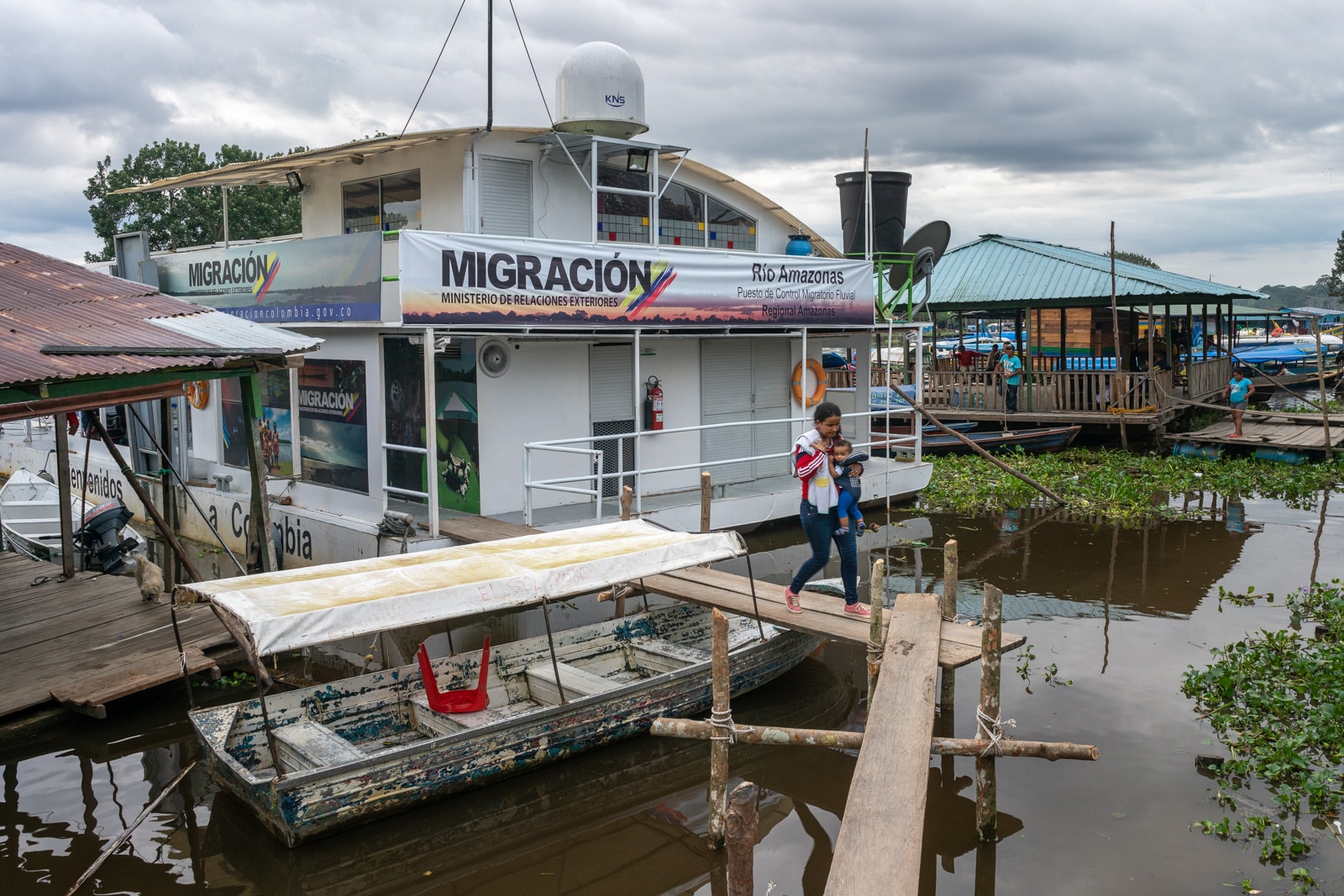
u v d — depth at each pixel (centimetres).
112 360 906
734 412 1698
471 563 790
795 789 764
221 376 970
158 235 3384
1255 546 1523
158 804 724
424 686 845
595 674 902
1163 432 2433
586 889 634
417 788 702
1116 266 2906
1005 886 617
